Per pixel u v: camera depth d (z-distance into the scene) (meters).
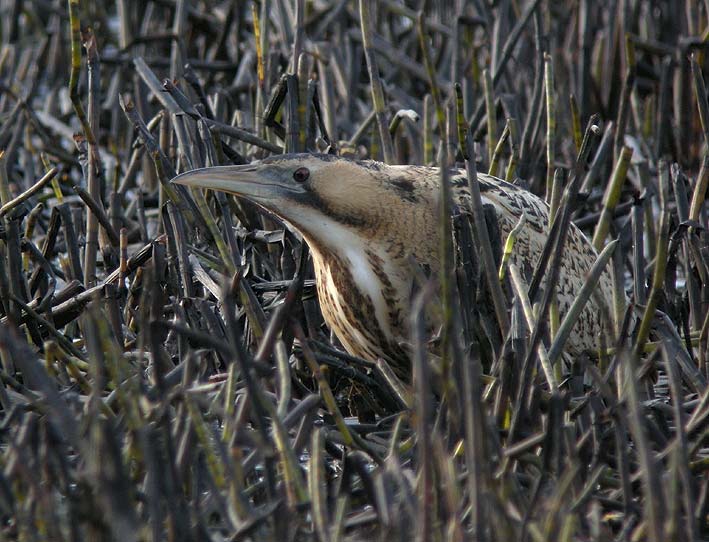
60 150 16.80
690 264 10.80
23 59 23.16
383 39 19.33
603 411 8.17
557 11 20.11
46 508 6.43
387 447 8.26
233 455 6.86
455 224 9.41
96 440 6.11
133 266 10.70
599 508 7.00
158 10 22.42
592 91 18.58
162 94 11.97
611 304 11.38
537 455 7.78
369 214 9.91
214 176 9.84
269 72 14.79
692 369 9.34
